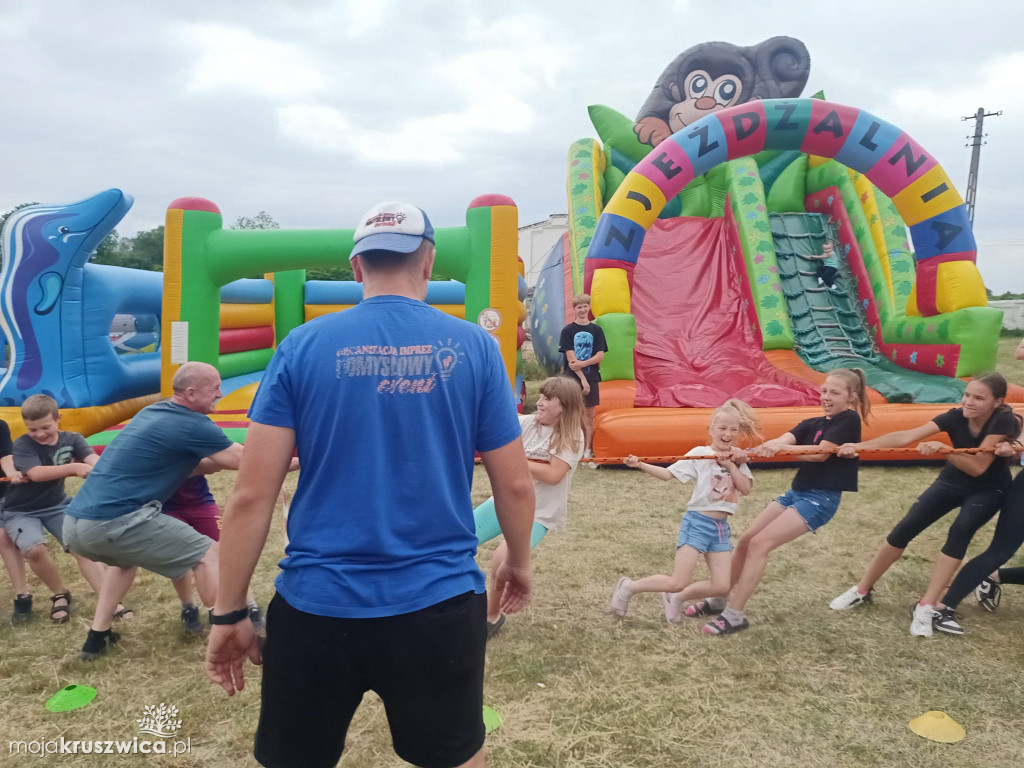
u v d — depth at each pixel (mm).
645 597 4660
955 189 9086
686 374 10125
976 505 4027
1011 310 36375
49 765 2857
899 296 10938
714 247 12484
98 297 8820
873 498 7090
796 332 11375
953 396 8648
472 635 1691
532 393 14086
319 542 1635
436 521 1671
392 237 1782
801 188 13562
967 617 4348
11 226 8406
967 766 2840
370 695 3377
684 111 13188
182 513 4082
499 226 8734
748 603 4547
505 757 2904
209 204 9039
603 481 7770
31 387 8312
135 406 9820
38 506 4258
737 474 4047
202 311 9000
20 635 4090
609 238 9203
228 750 2967
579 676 3582
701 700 3352
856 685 3494
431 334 1726
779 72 13125
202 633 4074
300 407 1660
